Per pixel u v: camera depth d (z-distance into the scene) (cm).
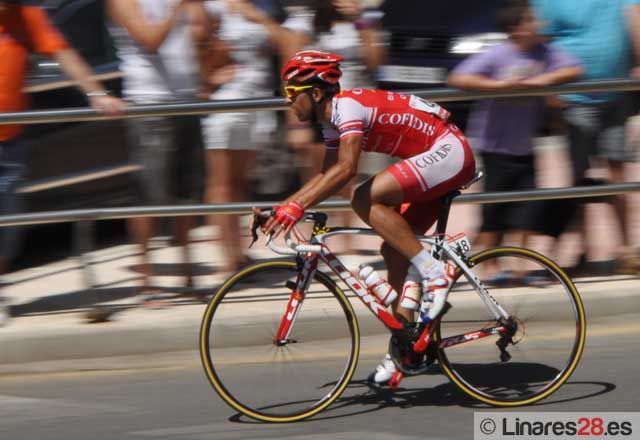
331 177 846
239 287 908
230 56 1123
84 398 944
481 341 928
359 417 893
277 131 1241
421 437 841
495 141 1137
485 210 1167
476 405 916
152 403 929
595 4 1150
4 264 1087
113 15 1082
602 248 1215
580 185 1173
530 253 938
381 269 1138
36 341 1038
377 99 870
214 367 898
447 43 1645
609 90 1139
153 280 1134
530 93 1120
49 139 1196
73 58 1077
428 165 872
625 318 1143
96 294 1103
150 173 1112
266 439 845
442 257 918
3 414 903
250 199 1252
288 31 1130
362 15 1184
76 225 1091
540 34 1113
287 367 909
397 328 893
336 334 916
